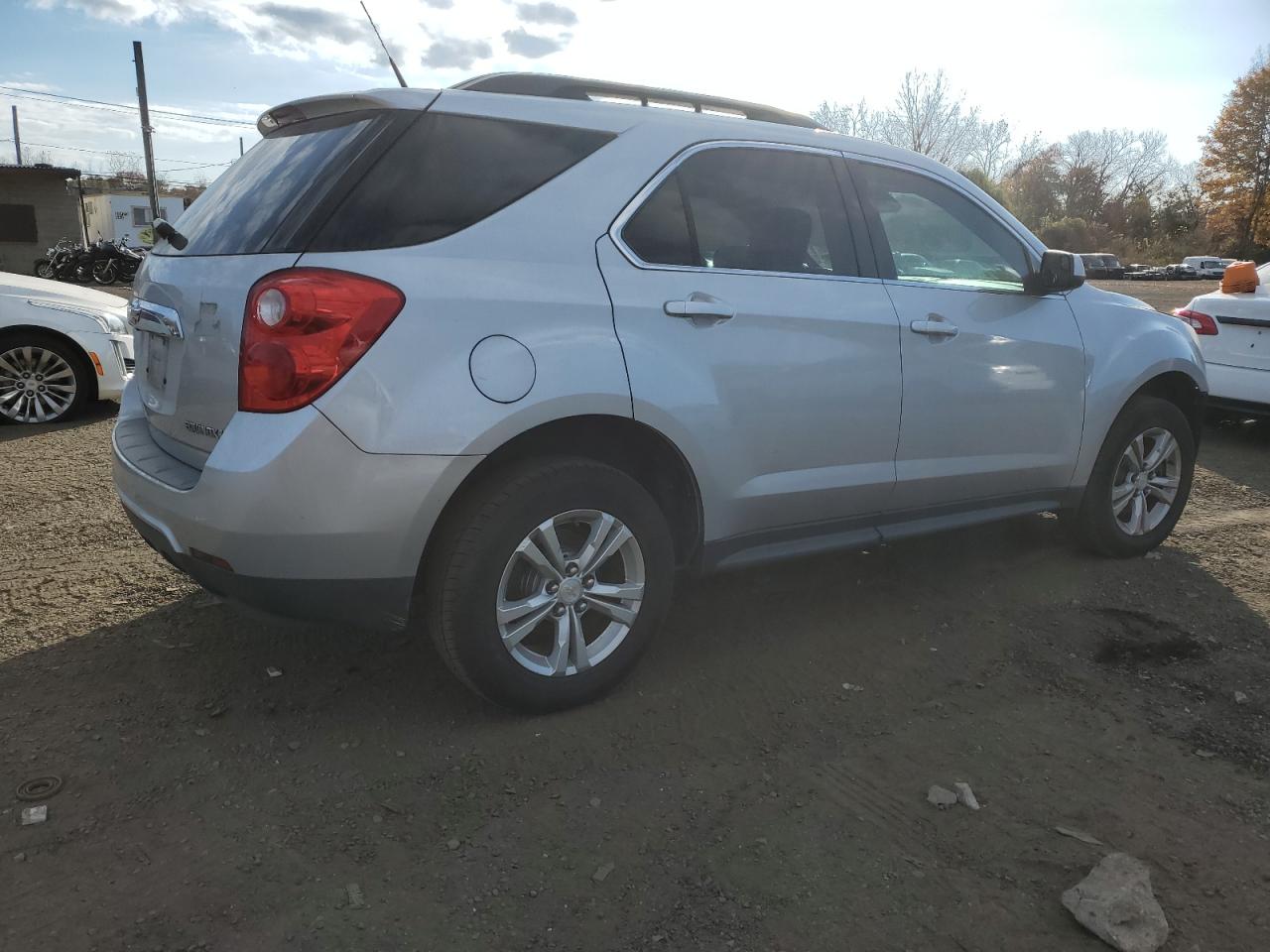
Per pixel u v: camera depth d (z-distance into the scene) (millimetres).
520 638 2750
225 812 2402
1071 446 4062
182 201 45312
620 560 3012
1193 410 4676
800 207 3332
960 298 3670
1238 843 2387
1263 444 7242
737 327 3039
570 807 2469
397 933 2018
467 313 2541
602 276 2814
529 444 2768
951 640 3549
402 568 2543
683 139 3096
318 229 2486
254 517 2404
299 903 2092
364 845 2297
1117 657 3432
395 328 2441
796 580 4121
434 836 2338
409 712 2912
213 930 2006
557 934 2033
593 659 2930
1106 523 4312
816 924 2078
